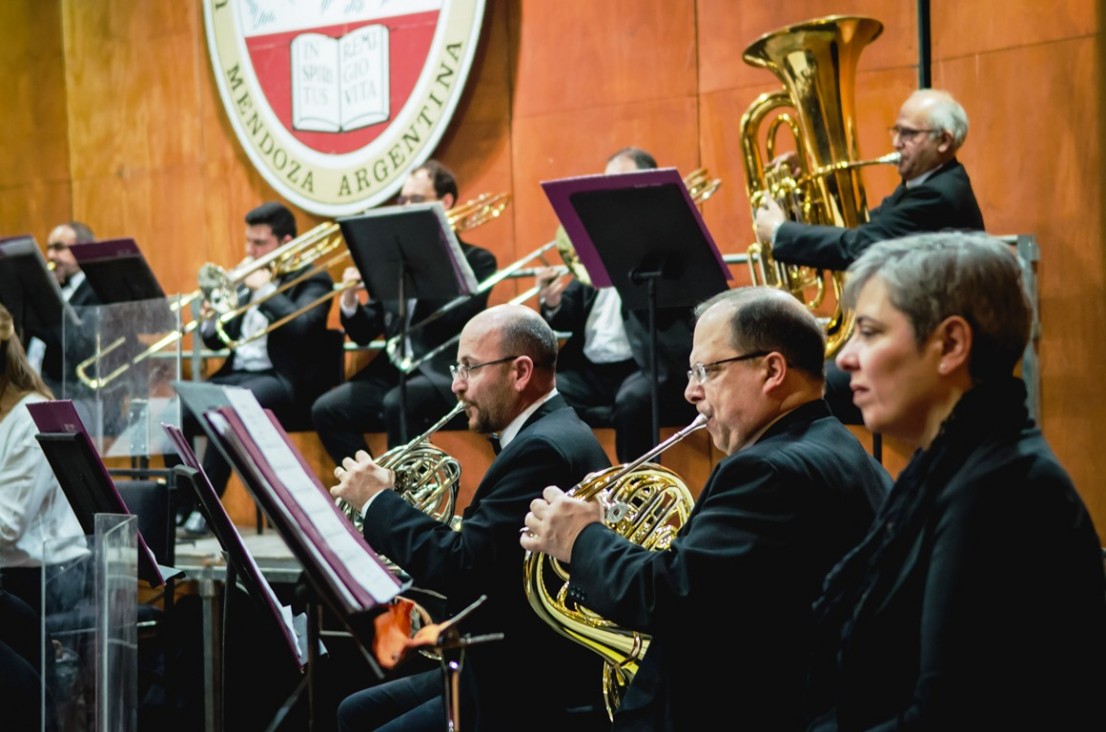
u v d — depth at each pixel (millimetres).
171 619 3996
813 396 2479
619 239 4172
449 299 5562
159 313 5117
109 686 2932
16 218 7988
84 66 7762
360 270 5008
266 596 2836
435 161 6020
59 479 3268
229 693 4578
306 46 6969
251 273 5922
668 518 2779
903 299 1788
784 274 4691
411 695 3562
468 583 2906
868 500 2350
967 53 5258
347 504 3383
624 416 4895
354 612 2189
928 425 1838
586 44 6262
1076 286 4992
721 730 2277
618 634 2678
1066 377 4988
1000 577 1622
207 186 7414
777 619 2264
